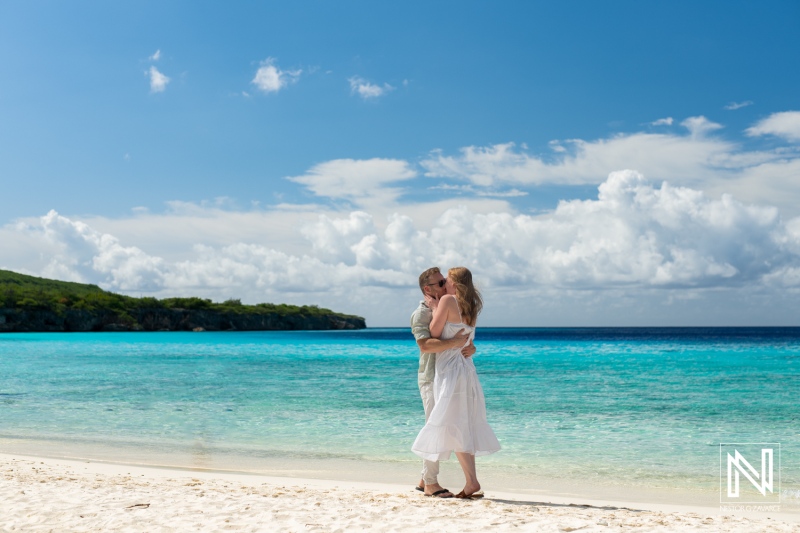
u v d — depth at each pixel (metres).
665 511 5.58
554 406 13.57
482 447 5.31
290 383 19.30
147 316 135.12
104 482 6.29
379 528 4.19
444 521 4.36
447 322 5.23
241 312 156.38
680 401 14.34
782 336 91.44
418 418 11.95
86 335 99.94
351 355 38.41
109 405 14.03
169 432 10.48
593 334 125.12
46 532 4.18
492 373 22.50
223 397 15.48
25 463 7.79
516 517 4.51
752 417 11.90
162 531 4.20
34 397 15.58
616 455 8.53
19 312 112.88
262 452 8.85
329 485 6.64
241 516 4.58
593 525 4.26
